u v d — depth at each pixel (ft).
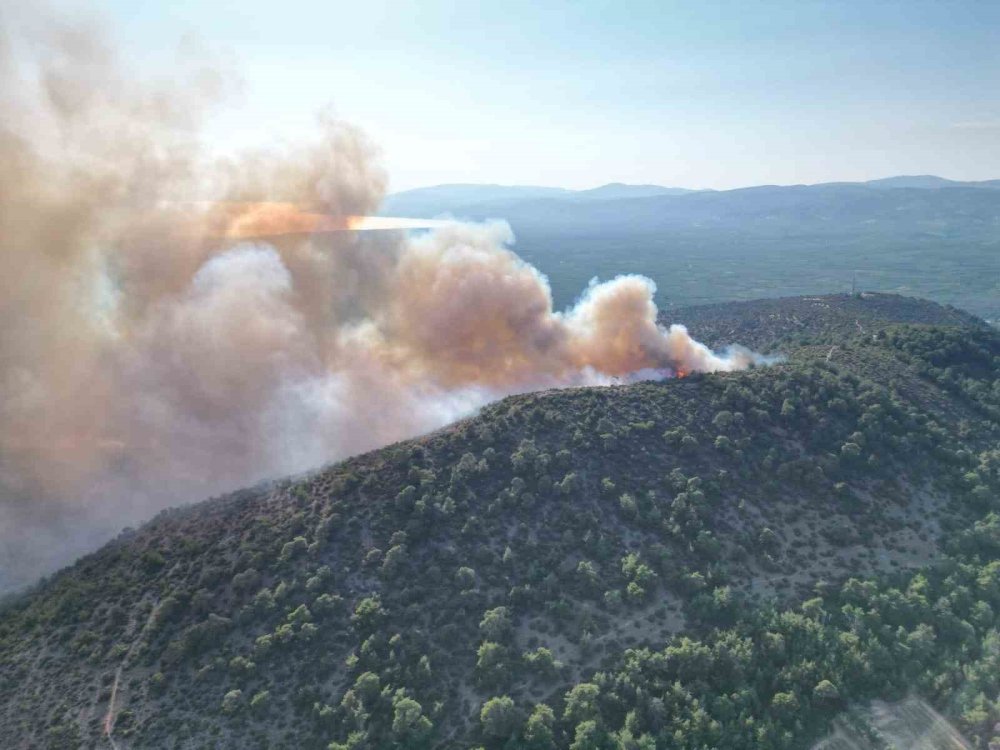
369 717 215.31
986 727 222.69
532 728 210.18
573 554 279.49
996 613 270.46
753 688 232.94
